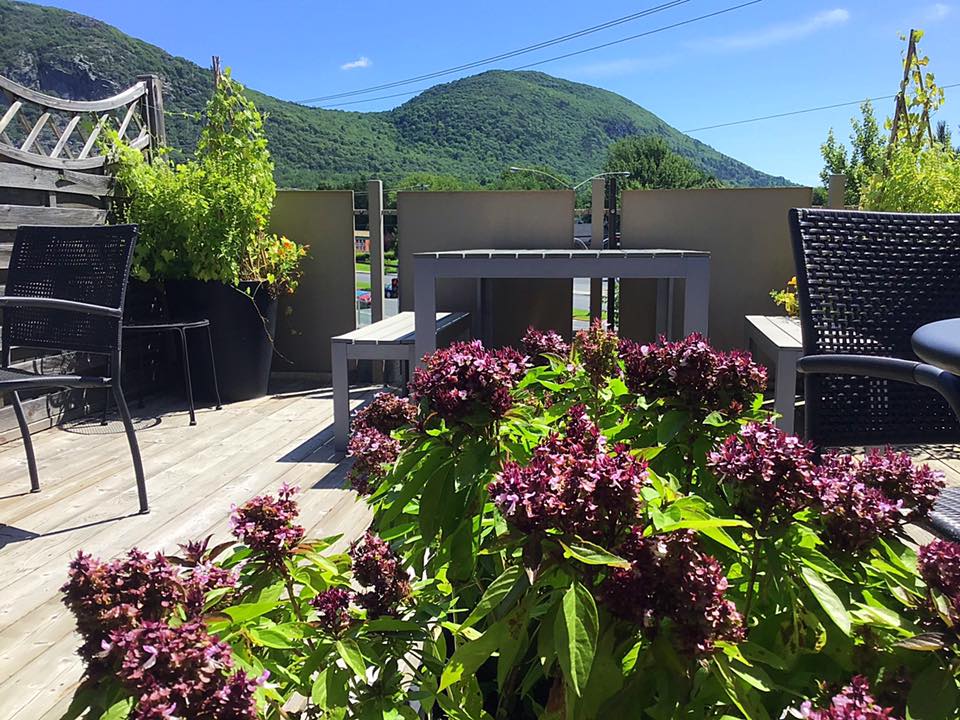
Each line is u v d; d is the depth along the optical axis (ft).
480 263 9.82
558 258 9.77
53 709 4.72
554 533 2.41
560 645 2.20
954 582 2.40
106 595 2.44
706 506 2.56
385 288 15.89
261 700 2.52
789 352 9.31
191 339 13.33
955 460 8.43
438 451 3.17
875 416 4.40
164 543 7.22
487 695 3.52
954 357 2.52
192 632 2.31
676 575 2.31
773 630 2.71
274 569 3.07
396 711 2.82
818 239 4.64
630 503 2.38
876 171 14.11
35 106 11.19
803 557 2.56
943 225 4.80
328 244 15.10
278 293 14.01
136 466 7.98
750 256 14.26
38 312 8.38
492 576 3.70
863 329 4.57
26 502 8.39
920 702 2.30
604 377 4.35
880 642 2.57
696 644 2.28
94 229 7.98
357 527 7.47
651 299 14.85
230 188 12.86
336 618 2.97
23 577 6.54
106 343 7.77
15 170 10.68
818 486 2.56
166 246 12.92
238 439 11.03
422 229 14.99
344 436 10.23
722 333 14.49
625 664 2.55
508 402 3.09
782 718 2.67
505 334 15.12
